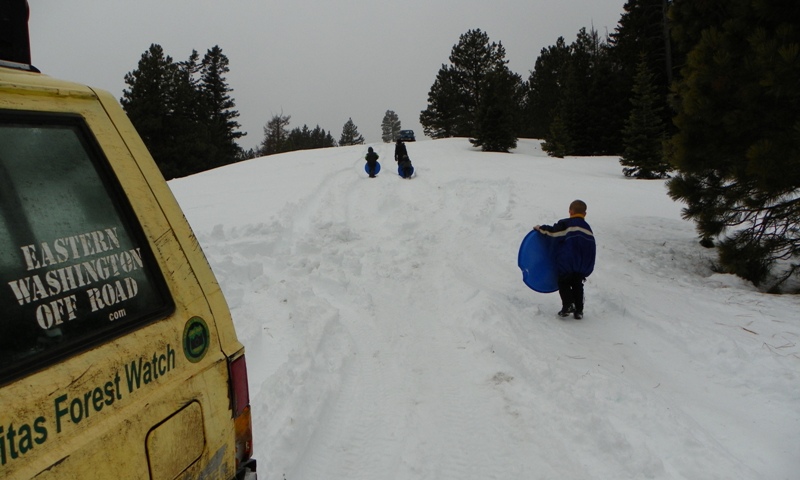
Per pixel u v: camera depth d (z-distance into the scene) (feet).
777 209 26.02
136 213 5.87
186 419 5.67
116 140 6.07
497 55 188.03
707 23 27.48
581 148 136.36
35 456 4.19
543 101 197.47
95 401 4.75
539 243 20.25
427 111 206.39
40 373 4.43
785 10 23.15
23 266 4.65
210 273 6.66
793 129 22.65
